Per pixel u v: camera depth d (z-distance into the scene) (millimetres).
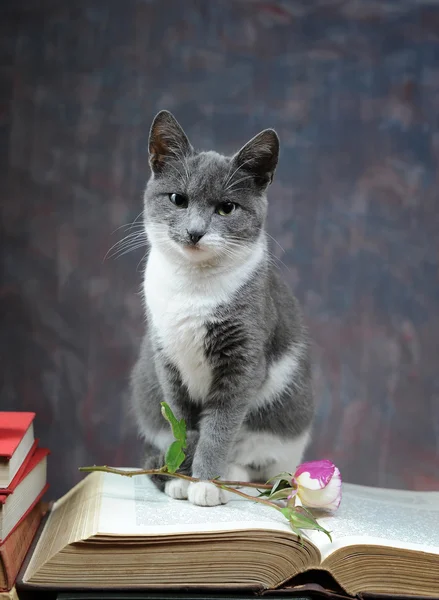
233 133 1271
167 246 919
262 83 1272
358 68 1276
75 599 700
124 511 778
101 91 1265
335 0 1274
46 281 1264
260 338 912
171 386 937
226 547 716
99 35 1266
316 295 1282
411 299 1284
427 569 728
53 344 1267
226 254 903
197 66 1272
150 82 1269
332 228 1282
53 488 1265
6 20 1254
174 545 713
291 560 718
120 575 709
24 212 1260
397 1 1273
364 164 1278
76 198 1265
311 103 1275
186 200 927
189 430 947
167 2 1271
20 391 1261
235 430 908
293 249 1280
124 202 1271
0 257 1255
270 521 752
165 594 710
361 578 724
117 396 1273
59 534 769
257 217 940
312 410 1008
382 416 1286
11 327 1259
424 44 1276
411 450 1285
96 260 1270
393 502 895
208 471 886
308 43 1275
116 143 1269
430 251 1283
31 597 719
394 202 1281
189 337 908
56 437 1267
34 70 1258
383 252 1285
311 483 794
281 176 1276
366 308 1283
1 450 726
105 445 1273
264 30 1273
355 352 1286
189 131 1268
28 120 1257
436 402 1288
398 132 1277
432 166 1278
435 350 1286
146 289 942
